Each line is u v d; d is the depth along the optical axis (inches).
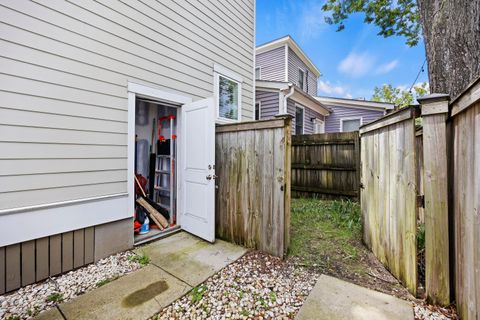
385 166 89.6
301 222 150.3
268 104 281.3
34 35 84.4
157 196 169.8
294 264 96.8
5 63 78.6
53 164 89.4
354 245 114.0
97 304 72.0
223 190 127.6
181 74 139.8
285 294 76.0
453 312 62.8
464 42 73.5
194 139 129.0
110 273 91.1
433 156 66.2
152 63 123.3
